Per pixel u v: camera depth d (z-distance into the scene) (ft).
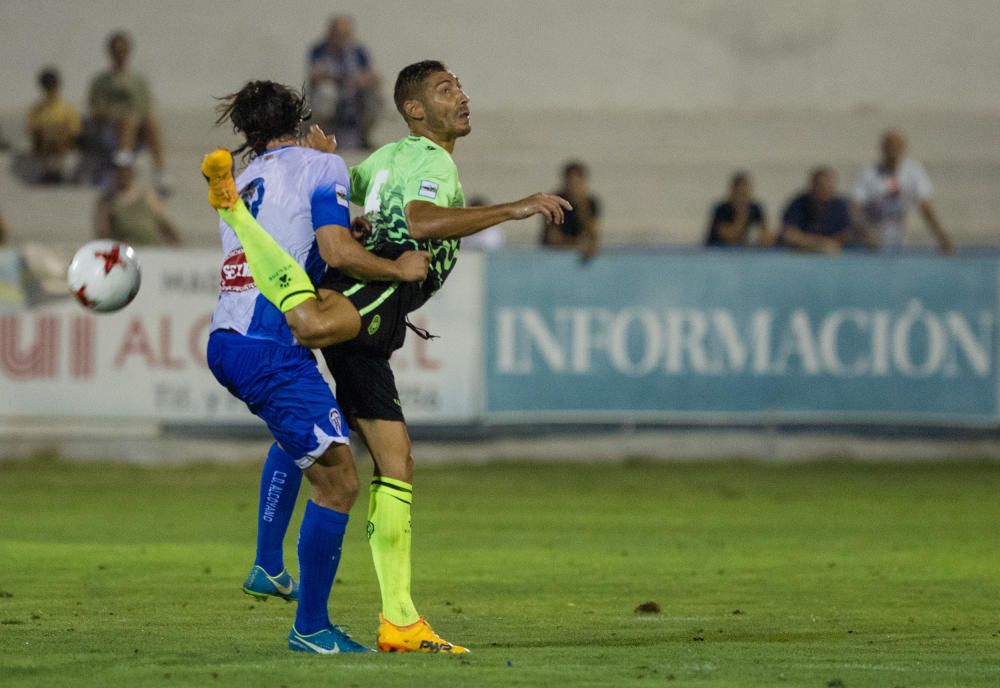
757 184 251.80
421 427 175.52
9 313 167.84
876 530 126.52
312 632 64.80
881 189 212.23
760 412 174.81
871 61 269.23
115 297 70.69
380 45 266.16
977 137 262.47
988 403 176.65
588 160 254.68
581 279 172.65
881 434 179.42
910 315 175.52
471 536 121.29
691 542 118.01
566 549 113.39
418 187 67.05
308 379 64.90
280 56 263.70
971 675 58.44
